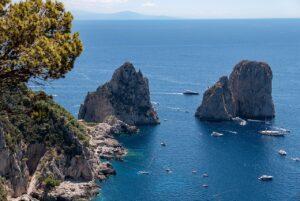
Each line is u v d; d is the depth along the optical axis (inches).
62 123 6328.7
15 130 5821.9
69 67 1807.3
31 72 1705.2
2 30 1619.1
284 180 6397.6
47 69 1718.8
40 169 5915.4
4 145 5467.5
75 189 5900.6
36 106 2041.1
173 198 5807.1
